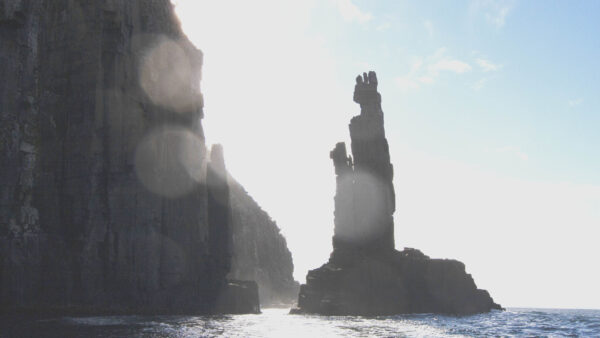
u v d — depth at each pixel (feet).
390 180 464.65
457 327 257.14
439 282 432.25
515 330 242.99
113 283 311.68
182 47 405.39
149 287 325.62
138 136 339.98
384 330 233.35
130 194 326.44
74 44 325.42
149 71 361.71
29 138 282.56
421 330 235.40
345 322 294.46
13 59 272.31
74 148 311.06
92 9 328.90
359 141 467.52
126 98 338.95
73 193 305.73
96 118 316.60
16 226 267.39
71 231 303.07
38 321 234.17
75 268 295.69
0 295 255.09
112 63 332.80
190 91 394.11
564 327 268.00
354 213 453.58
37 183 300.81
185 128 387.96
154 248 332.60
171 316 310.04
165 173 359.87
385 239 449.06
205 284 380.58
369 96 477.77
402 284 424.87
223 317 323.98
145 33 368.89
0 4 264.93
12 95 270.46
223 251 417.69
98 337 172.14
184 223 369.50
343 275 425.69
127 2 349.41
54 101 317.83
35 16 289.74
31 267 270.26
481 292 489.67
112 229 316.19
